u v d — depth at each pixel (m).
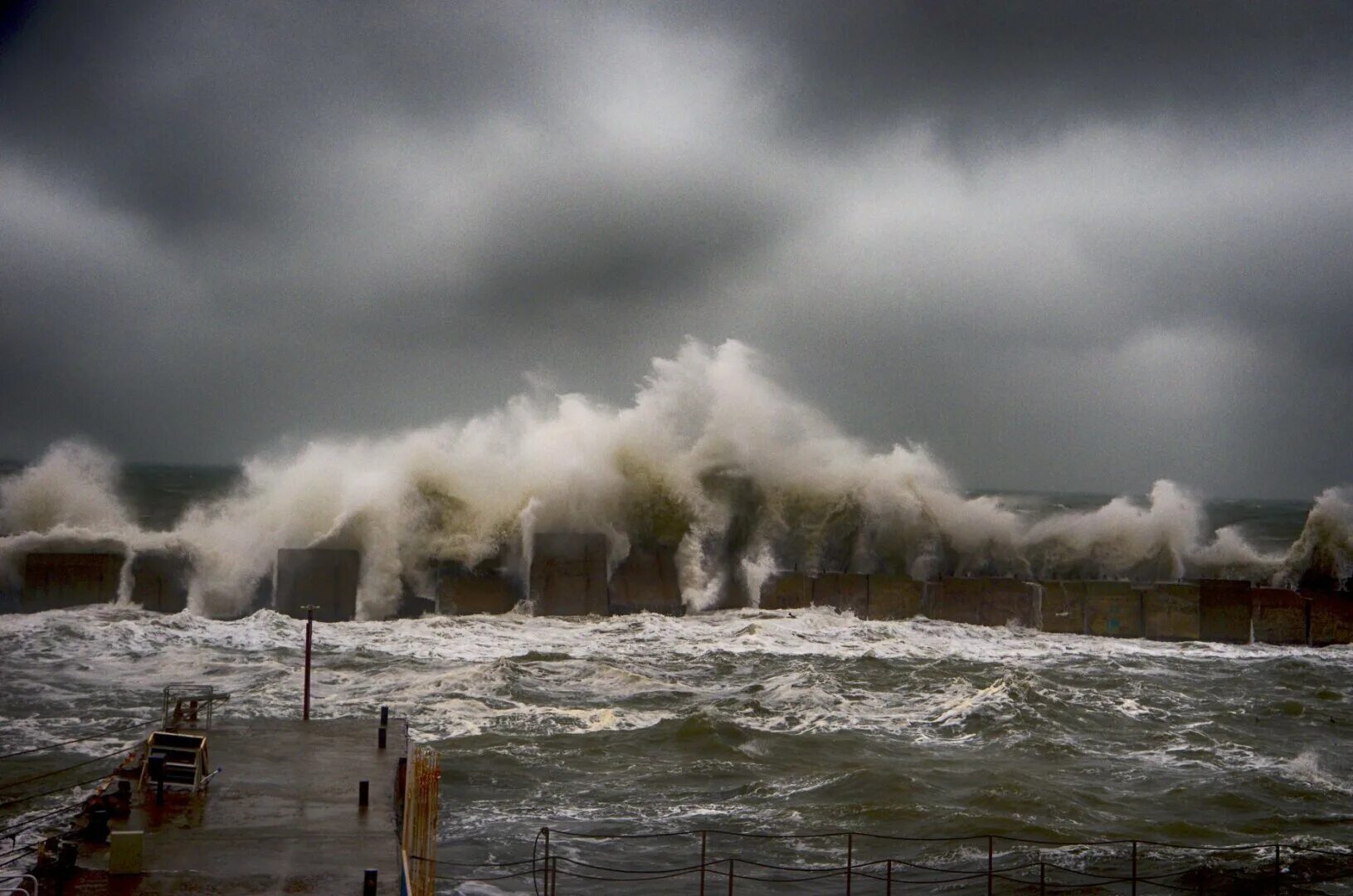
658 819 20.00
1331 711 29.34
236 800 14.71
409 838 13.63
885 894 17.11
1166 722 27.55
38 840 15.36
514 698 27.41
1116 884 17.70
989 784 21.83
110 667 29.34
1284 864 18.53
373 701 26.66
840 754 23.80
